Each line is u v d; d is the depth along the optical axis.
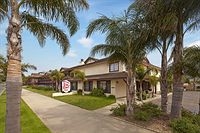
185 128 9.91
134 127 11.29
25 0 7.63
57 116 14.80
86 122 12.61
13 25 7.25
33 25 9.25
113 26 13.05
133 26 13.03
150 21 11.58
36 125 11.59
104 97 29.11
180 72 11.52
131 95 14.04
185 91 48.81
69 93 34.84
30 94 39.34
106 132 10.22
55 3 7.99
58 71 45.38
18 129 7.05
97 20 13.18
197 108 20.27
